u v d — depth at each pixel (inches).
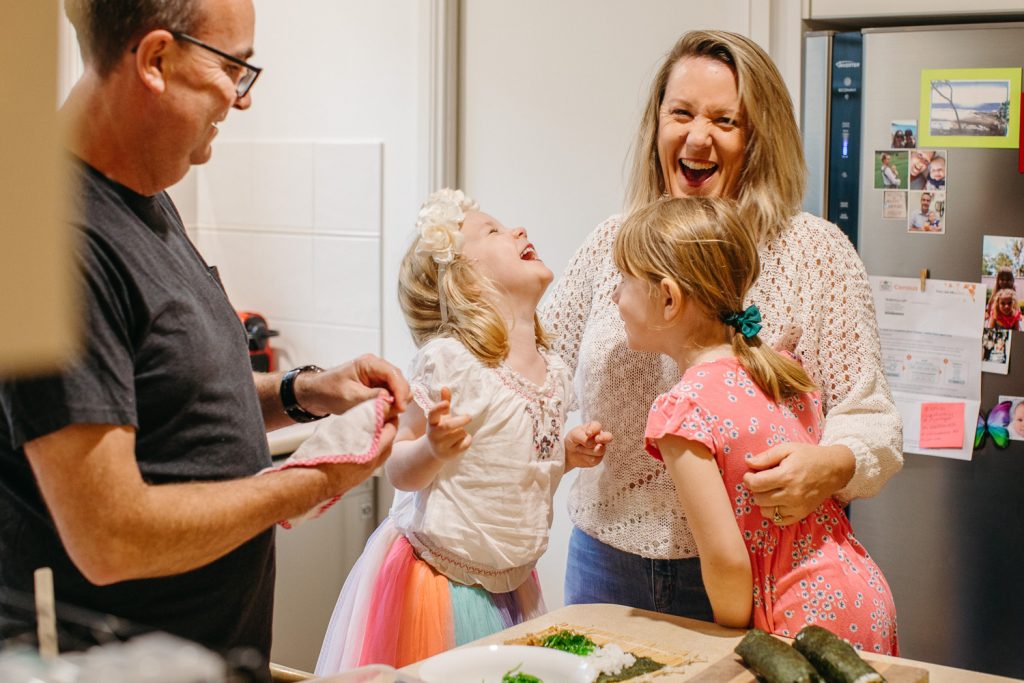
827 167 96.4
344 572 120.0
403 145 121.0
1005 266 90.1
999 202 90.0
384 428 49.4
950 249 92.0
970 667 93.9
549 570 114.7
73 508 39.6
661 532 66.3
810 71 96.0
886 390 65.6
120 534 39.9
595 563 70.6
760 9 98.2
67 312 15.0
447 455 63.5
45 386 38.3
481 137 117.3
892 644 60.3
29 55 14.0
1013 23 89.3
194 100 43.9
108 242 42.3
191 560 42.3
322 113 127.3
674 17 104.4
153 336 43.9
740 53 67.5
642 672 49.2
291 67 129.0
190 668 27.9
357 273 126.5
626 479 68.4
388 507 122.9
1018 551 91.4
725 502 56.6
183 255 48.4
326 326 130.1
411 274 73.1
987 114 89.7
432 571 68.4
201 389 45.9
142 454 44.8
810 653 46.9
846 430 62.2
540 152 113.7
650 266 61.3
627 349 68.8
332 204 127.3
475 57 116.6
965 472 92.8
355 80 124.0
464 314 69.7
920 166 92.4
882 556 96.4
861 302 66.3
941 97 91.0
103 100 43.7
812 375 65.5
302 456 46.6
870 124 93.9
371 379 54.9
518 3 113.1
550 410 70.6
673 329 61.9
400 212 122.2
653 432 58.1
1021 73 88.3
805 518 59.6
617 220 75.0
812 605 57.4
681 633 54.8
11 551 44.0
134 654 28.3
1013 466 91.0
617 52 108.0
